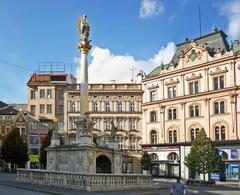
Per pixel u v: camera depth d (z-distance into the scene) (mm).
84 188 31391
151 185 38250
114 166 39500
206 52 70625
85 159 36156
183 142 72188
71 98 90250
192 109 72438
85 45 41062
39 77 95812
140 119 87125
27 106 104812
